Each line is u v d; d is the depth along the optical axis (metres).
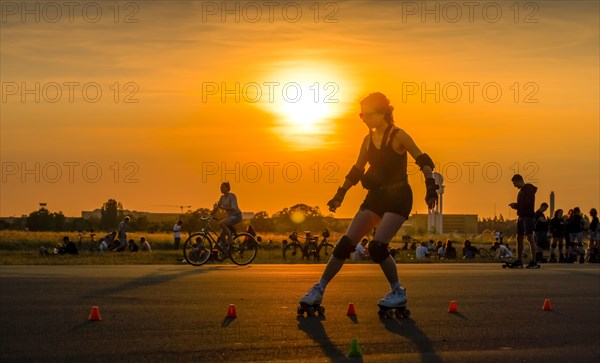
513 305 19.11
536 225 44.28
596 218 47.59
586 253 51.12
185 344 13.62
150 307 18.16
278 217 144.25
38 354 12.74
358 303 19.14
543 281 25.09
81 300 19.36
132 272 28.55
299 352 13.06
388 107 17.27
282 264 39.94
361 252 50.84
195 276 26.50
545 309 18.42
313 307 16.95
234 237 40.59
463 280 25.25
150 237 99.50
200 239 40.12
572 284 24.23
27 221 149.62
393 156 17.22
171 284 23.27
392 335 14.66
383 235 16.95
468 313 17.66
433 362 12.41
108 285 22.77
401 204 17.09
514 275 27.47
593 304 19.48
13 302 18.94
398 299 16.84
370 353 13.04
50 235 95.94
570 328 15.71
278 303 18.98
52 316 16.69
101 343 13.66
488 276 26.94
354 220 17.41
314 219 141.50
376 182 17.23
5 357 12.52
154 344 13.59
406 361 12.46
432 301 19.75
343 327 15.50
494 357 12.84
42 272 28.09
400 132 17.19
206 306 18.38
